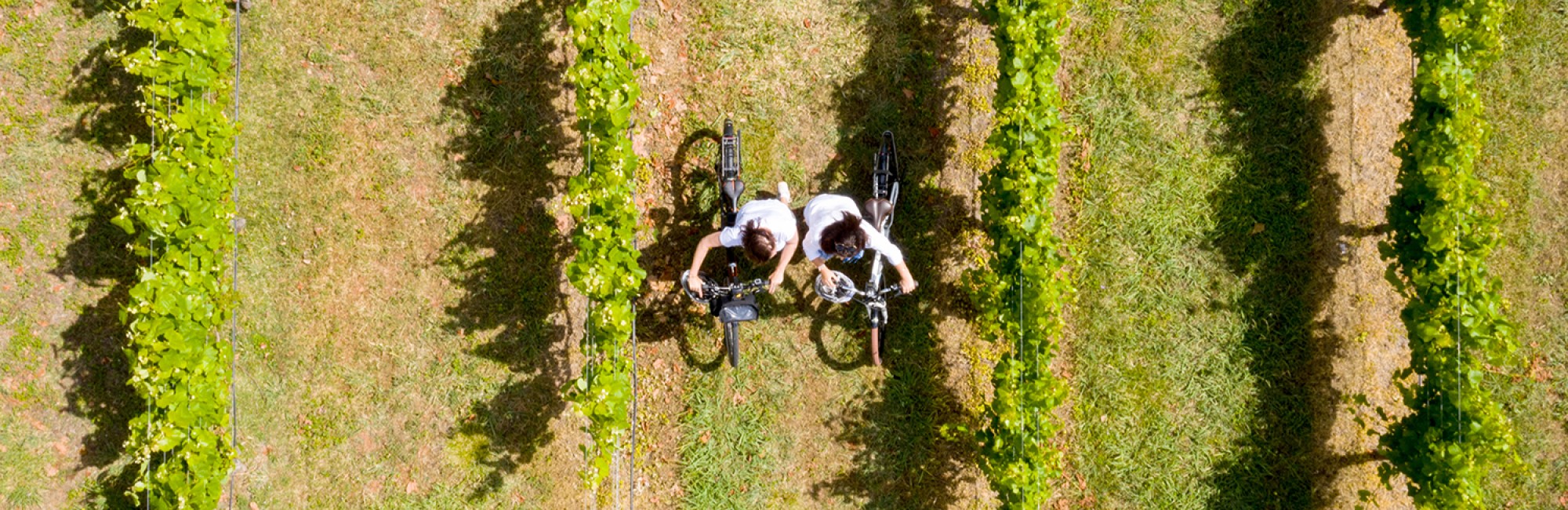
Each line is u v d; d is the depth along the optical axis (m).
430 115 6.70
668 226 6.77
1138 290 6.78
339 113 6.67
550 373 6.76
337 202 6.68
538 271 6.74
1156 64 6.78
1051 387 6.01
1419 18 5.87
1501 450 5.65
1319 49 6.71
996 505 6.80
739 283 6.14
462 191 6.71
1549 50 6.66
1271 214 6.73
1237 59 6.76
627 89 5.82
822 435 6.83
